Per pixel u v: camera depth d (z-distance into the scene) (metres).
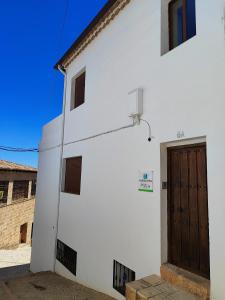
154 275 3.63
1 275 9.50
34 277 6.69
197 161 3.46
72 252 6.39
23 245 15.34
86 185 6.03
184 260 3.50
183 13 4.17
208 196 3.04
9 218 13.52
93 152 5.89
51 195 8.17
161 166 3.85
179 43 4.23
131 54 4.84
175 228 3.70
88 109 6.34
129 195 4.45
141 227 4.08
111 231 4.85
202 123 3.24
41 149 9.75
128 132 4.67
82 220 6.02
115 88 5.25
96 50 6.25
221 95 3.04
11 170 13.47
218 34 3.16
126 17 5.13
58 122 8.32
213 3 3.27
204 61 3.30
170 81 3.82
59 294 4.96
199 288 2.96
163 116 3.88
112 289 4.61
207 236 3.22
